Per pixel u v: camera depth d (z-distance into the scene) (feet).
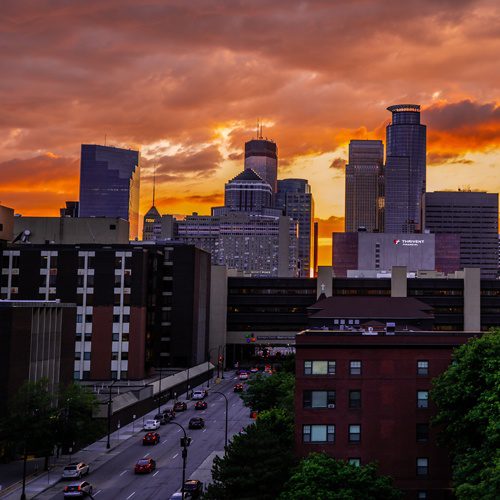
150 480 247.29
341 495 159.63
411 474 203.62
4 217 486.79
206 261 619.67
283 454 187.32
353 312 510.58
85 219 562.66
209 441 320.91
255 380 351.67
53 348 301.84
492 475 140.67
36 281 464.65
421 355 206.59
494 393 166.09
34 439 247.91
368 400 205.57
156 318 547.49
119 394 370.94
